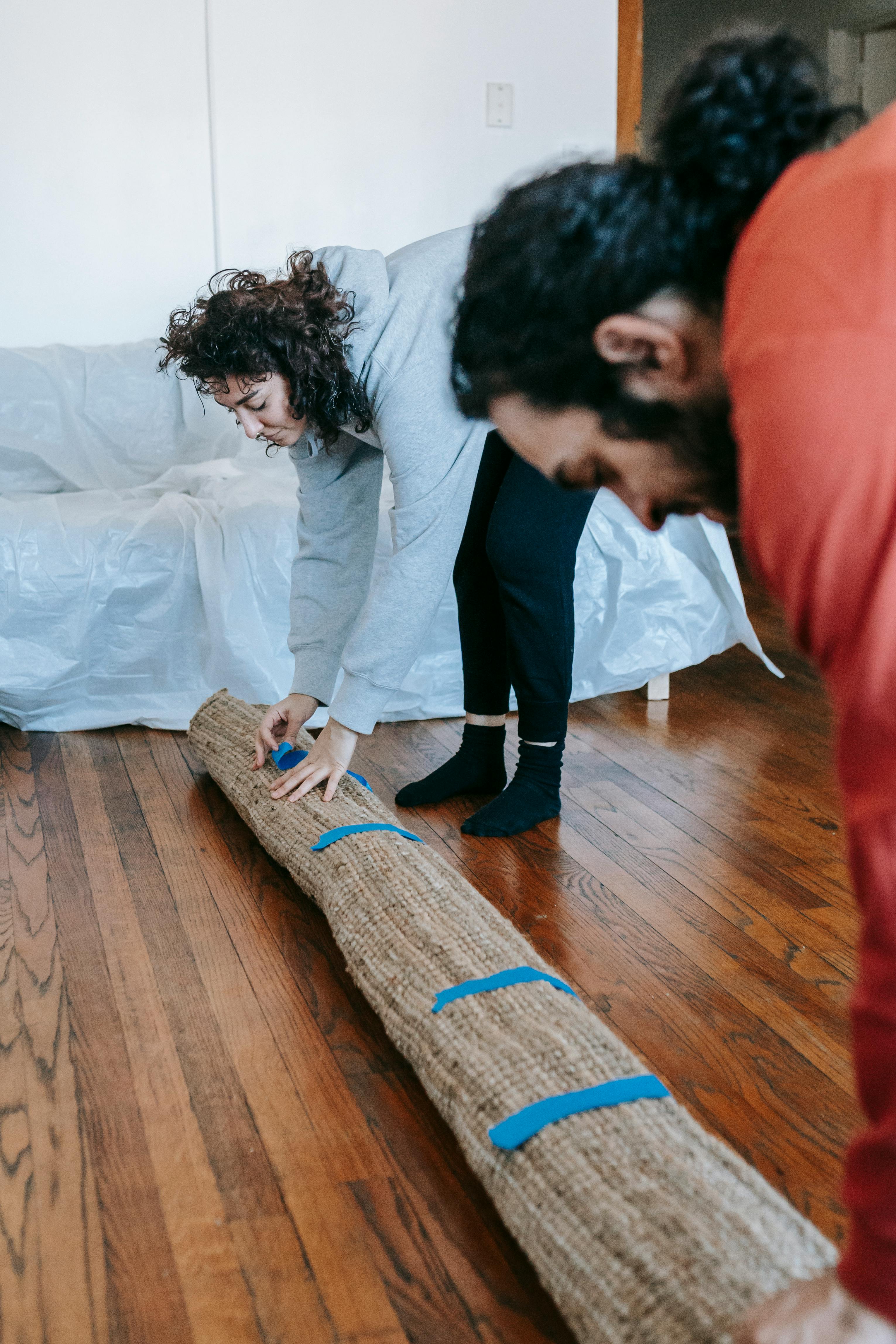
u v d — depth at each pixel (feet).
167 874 5.71
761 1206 2.91
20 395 9.46
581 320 1.80
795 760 7.39
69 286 10.05
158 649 7.95
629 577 8.16
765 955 4.95
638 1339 2.56
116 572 7.75
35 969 4.81
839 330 1.51
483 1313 3.04
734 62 1.76
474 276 1.92
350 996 4.60
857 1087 1.68
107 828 6.29
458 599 6.45
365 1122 3.83
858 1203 1.62
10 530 7.60
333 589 5.82
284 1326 2.99
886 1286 1.59
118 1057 4.19
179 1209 3.42
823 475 1.52
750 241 1.69
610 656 8.30
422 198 10.65
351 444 5.51
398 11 10.16
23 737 7.82
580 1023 3.68
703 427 1.88
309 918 5.25
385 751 7.58
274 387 4.66
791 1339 1.70
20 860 5.89
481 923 4.34
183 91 9.90
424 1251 3.26
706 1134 3.25
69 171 9.81
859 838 1.60
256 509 7.99
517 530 5.82
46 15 9.46
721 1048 4.25
